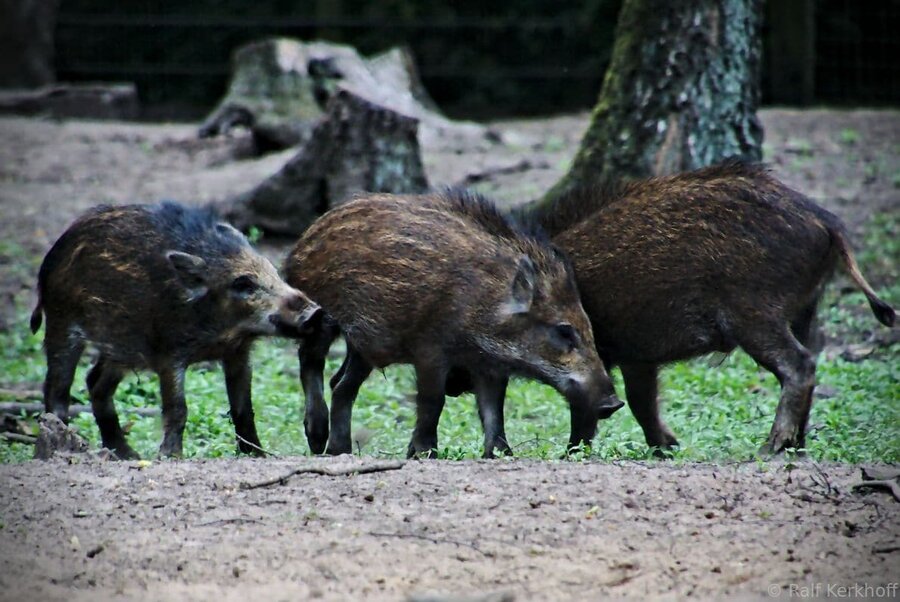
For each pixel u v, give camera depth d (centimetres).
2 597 1438
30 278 3766
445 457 2188
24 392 2850
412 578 1485
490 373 2195
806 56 6203
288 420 2642
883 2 6375
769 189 2205
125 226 2191
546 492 1769
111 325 2188
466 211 2217
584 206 2323
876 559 1551
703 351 2238
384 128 3803
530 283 2142
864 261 3644
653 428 2370
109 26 7106
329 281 2227
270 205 3891
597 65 6812
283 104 5091
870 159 4653
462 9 6944
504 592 1402
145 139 5559
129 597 1430
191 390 2761
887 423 2370
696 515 1689
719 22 3095
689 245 2197
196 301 2164
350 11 7006
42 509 1733
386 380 2988
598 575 1496
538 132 5519
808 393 2170
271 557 1554
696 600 1426
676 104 3105
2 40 6900
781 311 2180
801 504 1738
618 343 2284
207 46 7075
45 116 6319
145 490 1803
